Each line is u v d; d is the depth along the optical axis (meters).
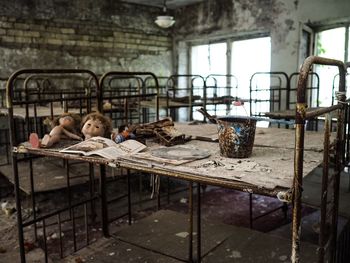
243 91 6.01
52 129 1.81
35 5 5.32
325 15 4.59
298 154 0.98
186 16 6.63
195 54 6.88
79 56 5.84
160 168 1.25
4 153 4.76
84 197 3.29
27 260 2.18
